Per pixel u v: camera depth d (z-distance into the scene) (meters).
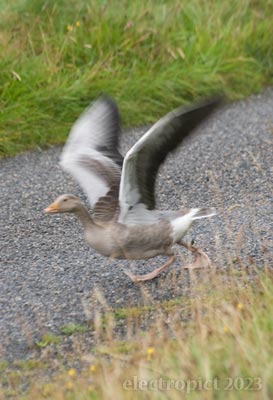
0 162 16.23
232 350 8.98
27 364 9.77
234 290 10.62
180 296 11.05
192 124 10.60
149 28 19.53
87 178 11.40
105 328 10.37
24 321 10.66
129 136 17.39
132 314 10.59
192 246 11.55
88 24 19.36
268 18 21.31
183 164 15.89
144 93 18.36
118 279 11.63
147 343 9.61
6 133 16.70
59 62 18.61
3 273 11.95
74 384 9.08
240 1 21.31
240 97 19.39
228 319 9.62
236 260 11.78
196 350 8.95
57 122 17.41
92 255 12.41
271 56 20.67
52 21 19.17
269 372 8.55
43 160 16.28
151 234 11.03
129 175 10.70
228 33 20.45
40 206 14.30
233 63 19.86
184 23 20.44
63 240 12.97
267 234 12.59
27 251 12.65
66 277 11.75
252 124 17.91
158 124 10.31
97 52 18.97
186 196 14.57
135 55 19.23
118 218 11.07
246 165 15.79
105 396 8.48
